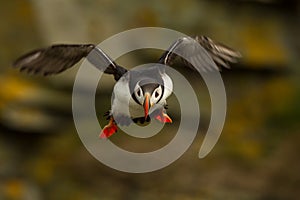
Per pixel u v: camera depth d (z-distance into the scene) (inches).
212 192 544.7
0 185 575.2
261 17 624.4
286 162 564.1
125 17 587.5
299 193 545.6
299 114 609.0
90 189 564.1
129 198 554.3
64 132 593.6
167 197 546.0
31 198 574.6
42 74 179.0
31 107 578.6
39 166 585.3
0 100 569.9
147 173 556.7
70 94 579.8
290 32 632.4
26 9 580.7
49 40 573.6
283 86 623.5
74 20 576.7
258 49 609.6
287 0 629.9
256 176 554.9
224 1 613.6
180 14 601.3
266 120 607.2
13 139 589.9
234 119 603.5
